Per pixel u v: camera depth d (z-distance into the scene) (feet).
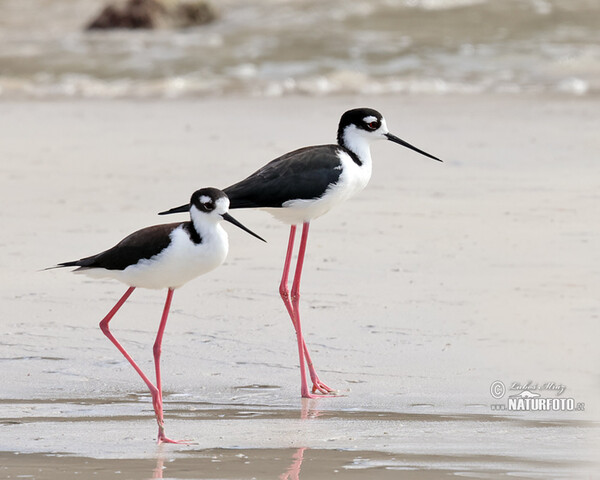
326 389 32.24
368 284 41.52
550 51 106.22
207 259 30.42
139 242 30.45
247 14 131.95
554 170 60.85
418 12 128.36
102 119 81.15
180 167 63.41
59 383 32.65
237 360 34.68
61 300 40.04
